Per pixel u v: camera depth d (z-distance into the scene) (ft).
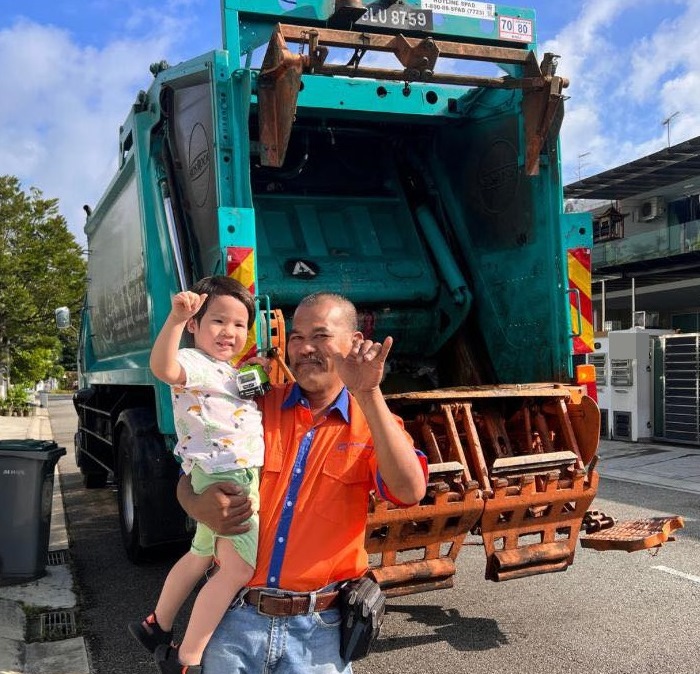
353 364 6.21
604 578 17.28
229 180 13.76
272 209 18.94
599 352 44.78
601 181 76.74
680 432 40.27
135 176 18.69
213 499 6.78
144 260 17.84
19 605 15.81
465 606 15.43
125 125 19.54
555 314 16.26
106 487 31.94
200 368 7.27
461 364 19.12
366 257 19.08
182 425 7.18
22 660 13.03
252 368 7.34
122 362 22.56
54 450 18.11
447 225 19.56
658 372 41.63
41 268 90.22
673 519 13.80
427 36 15.96
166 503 17.75
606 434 44.47
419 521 11.87
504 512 12.71
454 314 18.97
